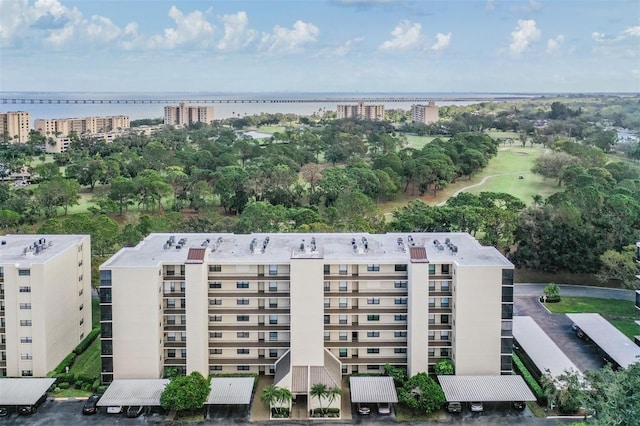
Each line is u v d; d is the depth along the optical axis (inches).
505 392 4928.6
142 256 5447.8
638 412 3555.6
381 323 5418.3
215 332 5423.2
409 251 5354.3
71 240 6146.7
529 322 6446.9
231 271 5388.8
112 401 4820.4
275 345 5403.5
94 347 6122.1
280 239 6013.8
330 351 5428.2
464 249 5659.5
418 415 4881.9
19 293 5359.3
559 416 4854.8
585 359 5797.2
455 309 5211.6
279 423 4776.1
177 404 4714.6
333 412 4864.7
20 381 5187.0
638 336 6097.4
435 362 5374.0
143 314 5152.6
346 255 5482.3
